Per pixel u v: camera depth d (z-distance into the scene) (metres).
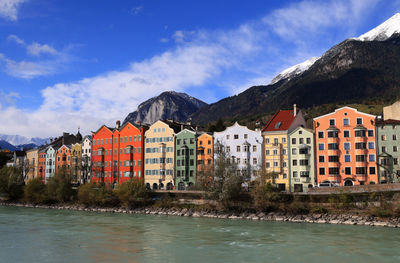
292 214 73.31
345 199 71.50
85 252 45.84
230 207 81.00
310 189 76.25
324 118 93.31
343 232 57.09
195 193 88.38
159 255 43.78
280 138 96.62
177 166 110.50
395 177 85.62
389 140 87.50
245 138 100.56
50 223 70.88
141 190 93.62
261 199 77.19
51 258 43.16
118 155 123.44
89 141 135.88
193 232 58.91
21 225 68.44
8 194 120.44
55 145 155.88
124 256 43.53
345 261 40.28
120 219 76.12
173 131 113.25
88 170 131.62
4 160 179.50
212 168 86.56
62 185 107.31
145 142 118.25
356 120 90.50
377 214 66.38
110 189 100.12
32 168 155.50
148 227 64.62
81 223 70.56
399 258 41.22
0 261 42.03
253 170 90.88
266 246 47.81
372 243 48.78
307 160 92.75
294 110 101.38
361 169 88.00
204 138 106.75
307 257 42.06
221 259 41.66
